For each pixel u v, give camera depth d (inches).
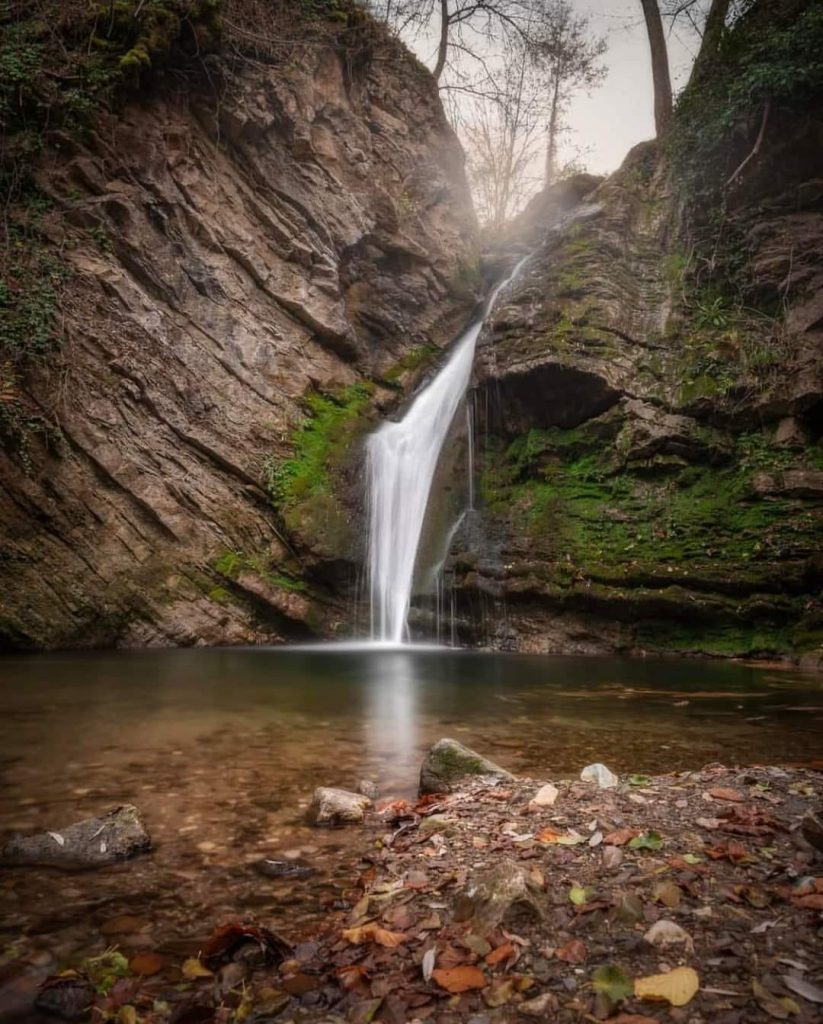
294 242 551.2
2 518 388.8
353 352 581.6
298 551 472.7
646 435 471.5
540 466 508.7
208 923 88.4
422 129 728.3
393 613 503.2
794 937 74.7
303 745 183.5
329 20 620.4
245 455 480.1
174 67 510.3
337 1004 68.7
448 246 701.3
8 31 449.7
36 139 441.7
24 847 110.0
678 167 575.2
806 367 448.1
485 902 82.0
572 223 601.6
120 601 413.4
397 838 114.8
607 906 82.0
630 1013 63.2
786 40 496.7
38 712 223.1
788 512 422.6
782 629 400.8
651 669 352.5
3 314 401.4
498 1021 63.6
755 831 105.4
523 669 347.6
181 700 247.1
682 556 431.8
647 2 686.5
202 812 131.1
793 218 513.3
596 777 138.5
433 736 195.8
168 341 466.3
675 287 535.2
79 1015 69.6
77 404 418.3
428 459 569.3
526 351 523.5
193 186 510.6
